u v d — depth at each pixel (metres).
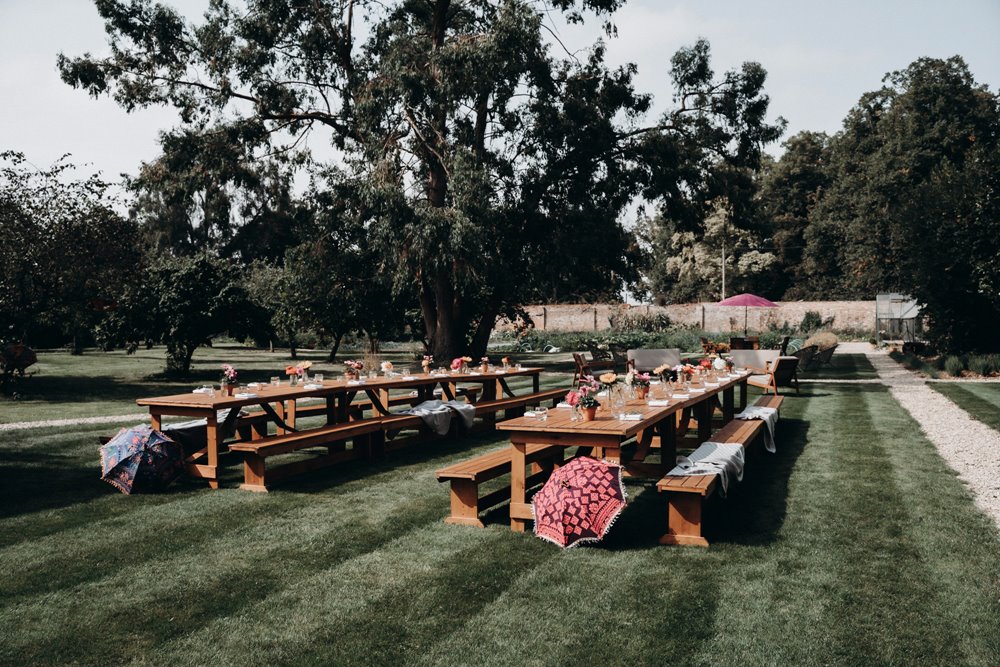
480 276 19.81
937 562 4.41
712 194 23.50
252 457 6.51
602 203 23.64
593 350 20.28
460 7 23.09
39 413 11.79
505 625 3.61
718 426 10.54
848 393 14.08
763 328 44.34
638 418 5.65
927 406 11.77
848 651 3.31
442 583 4.17
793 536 4.95
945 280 20.30
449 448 8.70
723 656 3.27
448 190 19.50
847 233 47.38
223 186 22.88
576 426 5.31
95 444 8.74
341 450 8.42
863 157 49.44
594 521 4.73
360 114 20.05
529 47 19.72
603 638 3.46
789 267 61.50
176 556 4.67
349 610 3.81
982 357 18.83
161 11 20.92
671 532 4.87
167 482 6.50
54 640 3.49
